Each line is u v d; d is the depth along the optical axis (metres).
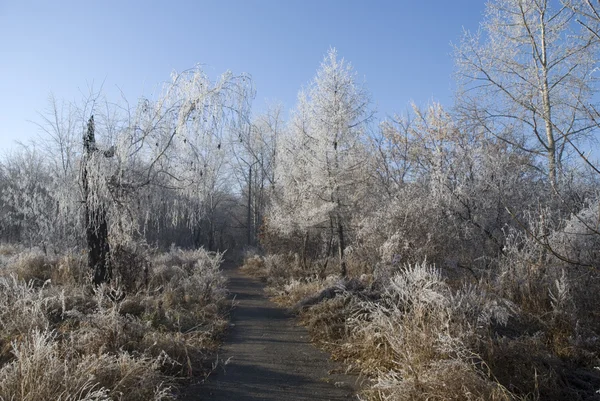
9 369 4.12
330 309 8.16
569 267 6.99
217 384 5.09
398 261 8.95
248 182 35.06
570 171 9.77
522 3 12.39
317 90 13.82
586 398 4.53
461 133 14.30
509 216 10.11
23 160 20.66
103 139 9.32
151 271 10.85
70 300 7.93
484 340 5.09
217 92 9.52
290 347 6.88
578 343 5.65
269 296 12.95
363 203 13.92
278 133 24.12
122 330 5.76
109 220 9.45
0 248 17.31
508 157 11.70
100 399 3.79
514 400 4.10
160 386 4.43
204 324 8.05
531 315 6.55
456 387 4.12
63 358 4.84
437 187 10.98
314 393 4.88
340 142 13.48
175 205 11.02
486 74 13.10
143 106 9.51
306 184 14.14
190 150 9.71
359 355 6.05
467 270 9.19
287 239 18.75
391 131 18.17
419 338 4.91
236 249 37.53
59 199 10.50
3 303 6.32
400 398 4.24
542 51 12.42
